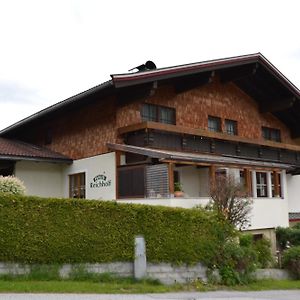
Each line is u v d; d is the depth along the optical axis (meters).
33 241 10.02
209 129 21.22
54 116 20.53
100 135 18.09
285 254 14.92
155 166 15.65
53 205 10.34
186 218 11.90
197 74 18.77
